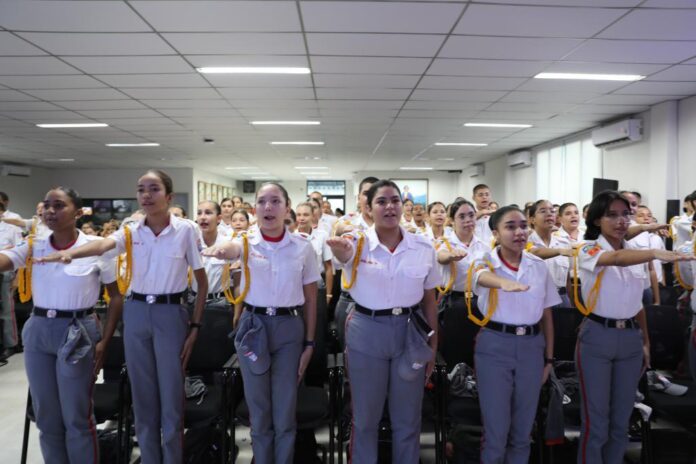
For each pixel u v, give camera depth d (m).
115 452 2.24
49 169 12.03
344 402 2.26
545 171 8.38
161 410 2.03
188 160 10.55
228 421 2.22
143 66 3.90
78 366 1.91
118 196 12.23
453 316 2.52
